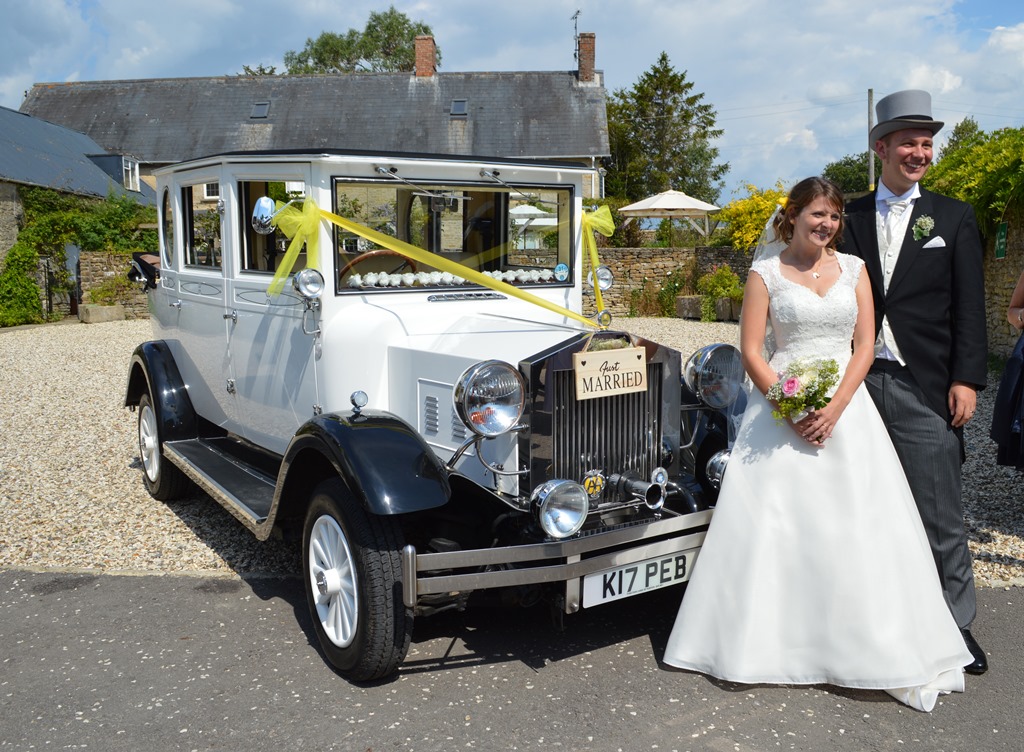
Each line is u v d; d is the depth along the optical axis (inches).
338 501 122.0
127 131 1137.4
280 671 127.6
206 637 139.9
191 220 193.6
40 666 129.8
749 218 678.5
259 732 110.5
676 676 125.6
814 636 118.6
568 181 169.9
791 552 119.4
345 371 142.2
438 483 116.0
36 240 746.2
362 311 145.7
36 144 905.5
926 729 110.7
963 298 126.5
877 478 119.6
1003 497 207.9
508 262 167.0
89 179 919.7
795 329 124.0
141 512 209.2
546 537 118.9
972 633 138.7
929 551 123.8
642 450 132.5
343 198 145.4
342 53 2101.4
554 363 119.9
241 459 186.9
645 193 1808.6
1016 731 110.0
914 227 128.0
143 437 222.5
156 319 226.2
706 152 1884.8
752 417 125.0
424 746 107.0
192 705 117.6
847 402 118.6
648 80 1833.2
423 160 149.3
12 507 212.8
